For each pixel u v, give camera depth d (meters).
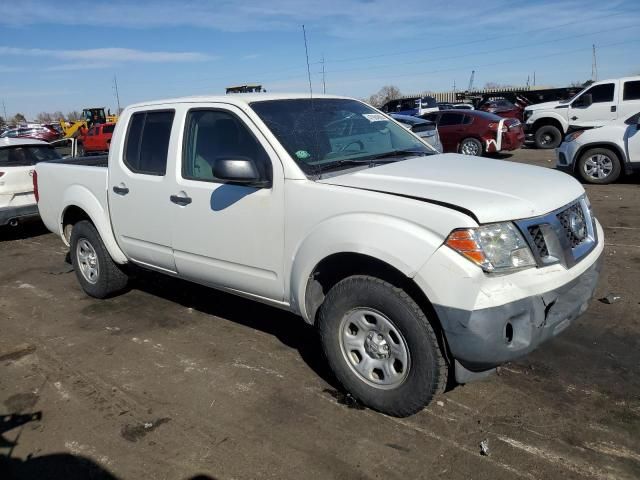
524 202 2.99
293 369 3.94
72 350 4.45
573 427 3.10
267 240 3.64
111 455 3.08
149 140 4.58
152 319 5.02
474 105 30.89
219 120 4.02
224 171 3.45
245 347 4.34
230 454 3.04
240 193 3.74
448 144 16.55
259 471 2.89
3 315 5.35
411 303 2.99
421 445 3.02
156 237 4.51
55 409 3.58
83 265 5.62
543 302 2.89
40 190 5.93
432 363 2.99
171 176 4.27
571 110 17.78
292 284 3.52
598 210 8.48
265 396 3.60
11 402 3.69
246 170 3.43
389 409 3.22
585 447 2.93
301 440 3.12
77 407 3.59
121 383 3.87
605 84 17.02
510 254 2.85
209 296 5.55
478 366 2.88
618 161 10.39
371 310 3.18
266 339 4.47
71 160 6.07
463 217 2.82
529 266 2.91
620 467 2.77
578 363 3.80
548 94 28.02
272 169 3.59
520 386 3.54
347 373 3.38
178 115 4.30
